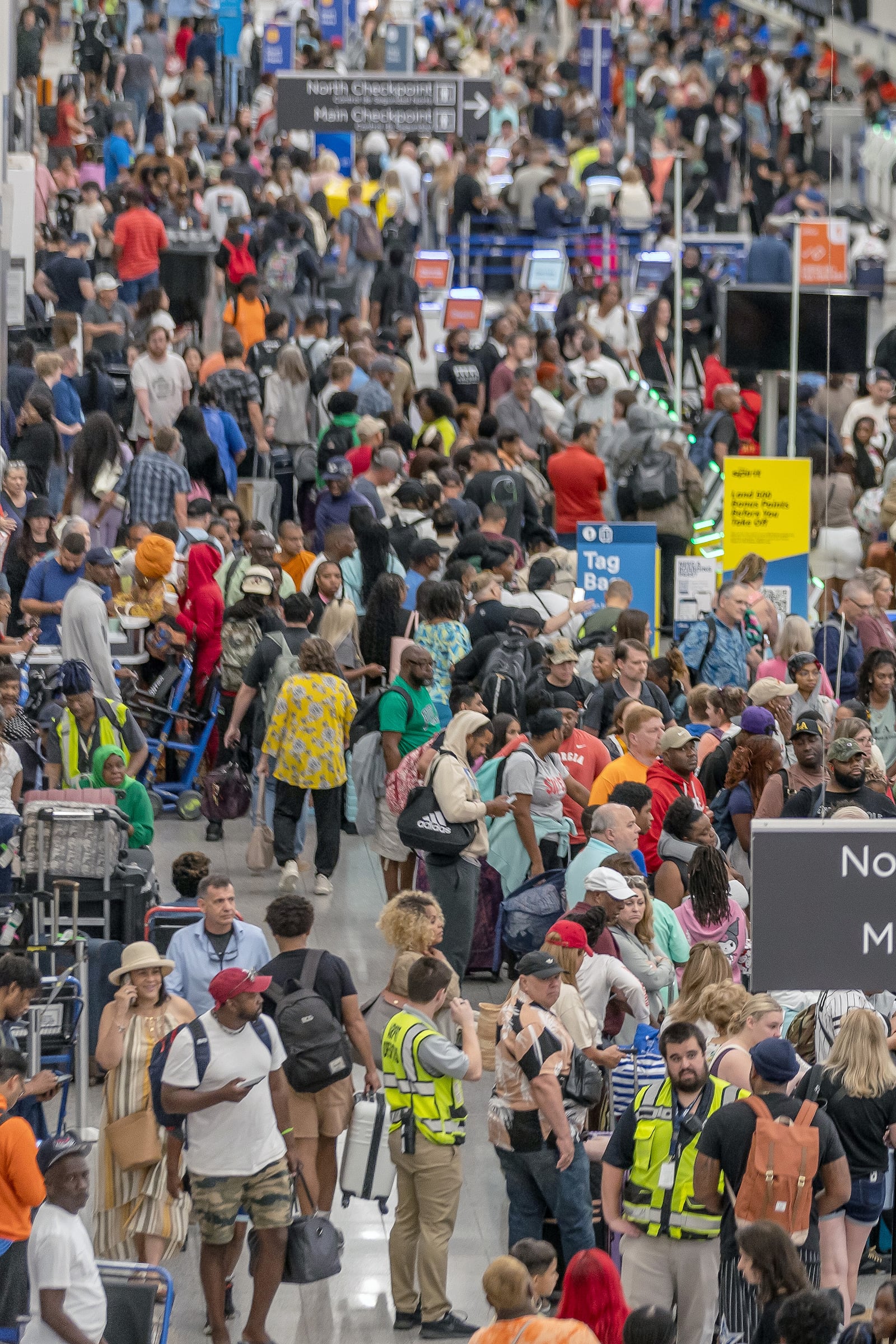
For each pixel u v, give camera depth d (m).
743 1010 22.42
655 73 87.00
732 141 77.94
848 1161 21.19
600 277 70.81
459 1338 22.39
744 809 30.78
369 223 67.31
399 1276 22.62
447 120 69.31
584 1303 18.38
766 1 87.69
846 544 48.78
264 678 36.50
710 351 66.62
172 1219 22.44
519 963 22.31
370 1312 23.06
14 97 65.69
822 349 54.28
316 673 35.06
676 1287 20.66
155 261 62.72
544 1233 22.88
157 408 50.34
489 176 77.62
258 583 38.84
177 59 89.31
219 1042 20.88
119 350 57.66
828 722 33.03
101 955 27.91
